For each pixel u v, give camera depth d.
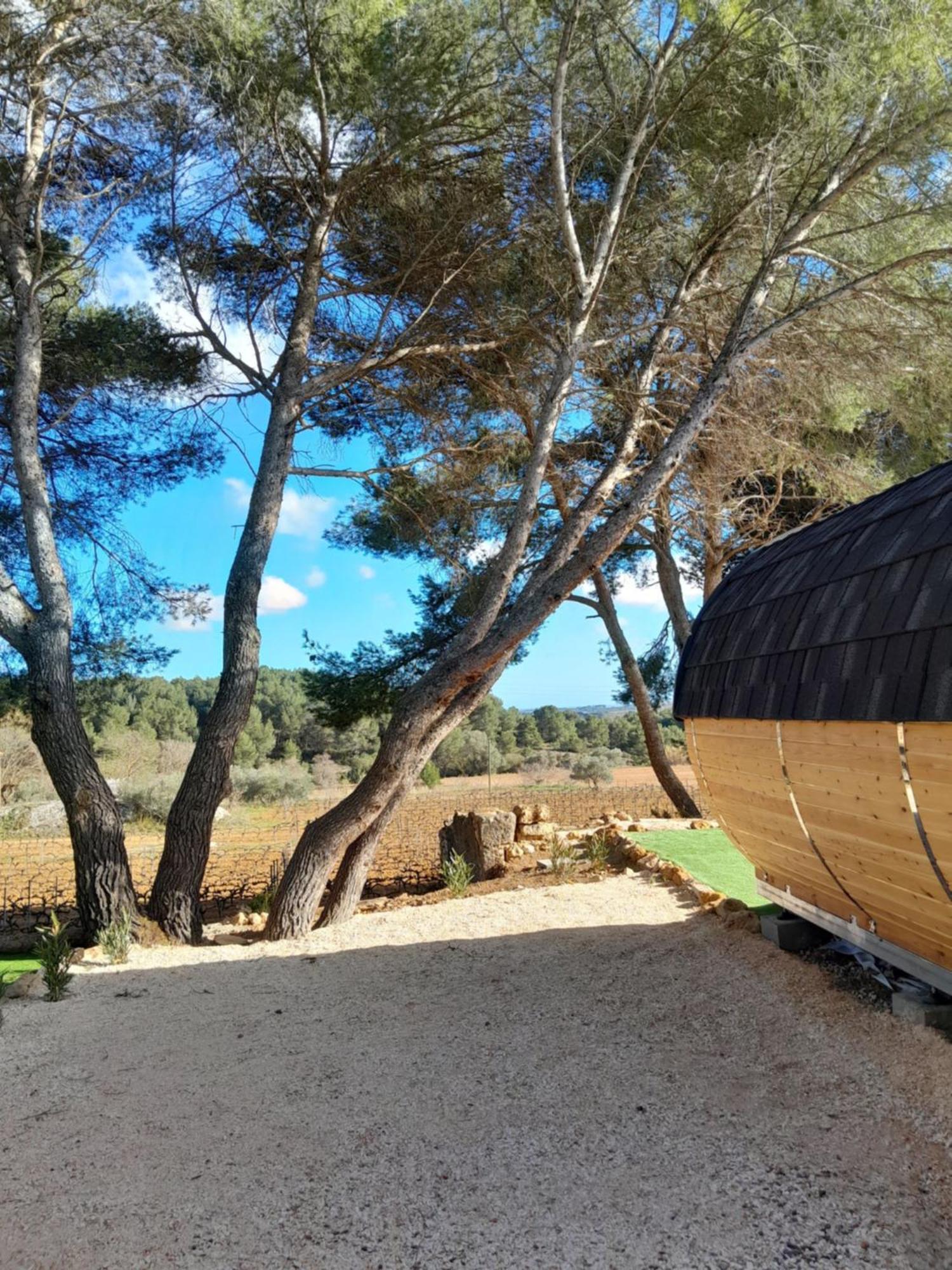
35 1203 3.07
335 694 11.88
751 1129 3.37
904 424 9.46
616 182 7.89
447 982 5.45
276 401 8.47
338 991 5.43
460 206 8.49
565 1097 3.75
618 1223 2.81
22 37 7.52
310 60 7.79
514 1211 2.91
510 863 9.84
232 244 9.24
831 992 4.73
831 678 3.70
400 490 10.88
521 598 7.77
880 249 7.70
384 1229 2.84
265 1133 3.54
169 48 7.92
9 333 8.69
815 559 4.58
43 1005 5.43
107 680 10.98
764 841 5.22
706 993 4.93
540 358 9.43
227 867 12.41
